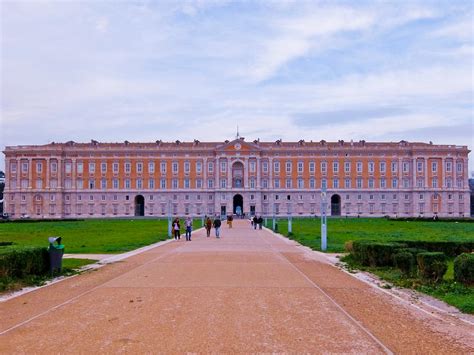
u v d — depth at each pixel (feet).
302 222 370.73
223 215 512.63
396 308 56.29
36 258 78.64
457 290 65.62
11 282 71.56
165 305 56.90
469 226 280.10
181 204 519.19
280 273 84.23
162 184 518.78
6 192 510.58
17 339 43.45
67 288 69.92
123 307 56.08
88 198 515.91
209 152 519.19
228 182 516.32
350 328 46.70
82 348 40.60
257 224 317.42
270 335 44.14
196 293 64.34
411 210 513.45
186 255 118.73
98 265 98.58
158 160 520.01
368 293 65.51
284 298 60.90
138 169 519.19
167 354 38.93
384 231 224.94
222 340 42.60
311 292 65.36
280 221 402.31
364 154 517.55
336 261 104.99
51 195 510.58
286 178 519.19
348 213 515.50
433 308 56.75
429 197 510.99
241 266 94.68
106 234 219.82
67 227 292.81
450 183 514.27
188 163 520.83
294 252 127.13
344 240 167.22
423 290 67.46
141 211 537.65
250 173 517.55
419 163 514.27
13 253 73.67
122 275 82.64
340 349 40.19
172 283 73.00
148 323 48.62
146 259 109.81
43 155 510.17
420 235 187.32
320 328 46.60
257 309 54.54
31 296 64.39
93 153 516.73
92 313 53.21
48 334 44.96
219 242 168.14
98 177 516.73
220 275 81.51
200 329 46.21
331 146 522.47
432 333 45.47
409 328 47.16
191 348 40.40
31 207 509.35
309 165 519.19
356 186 516.32
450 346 41.37
